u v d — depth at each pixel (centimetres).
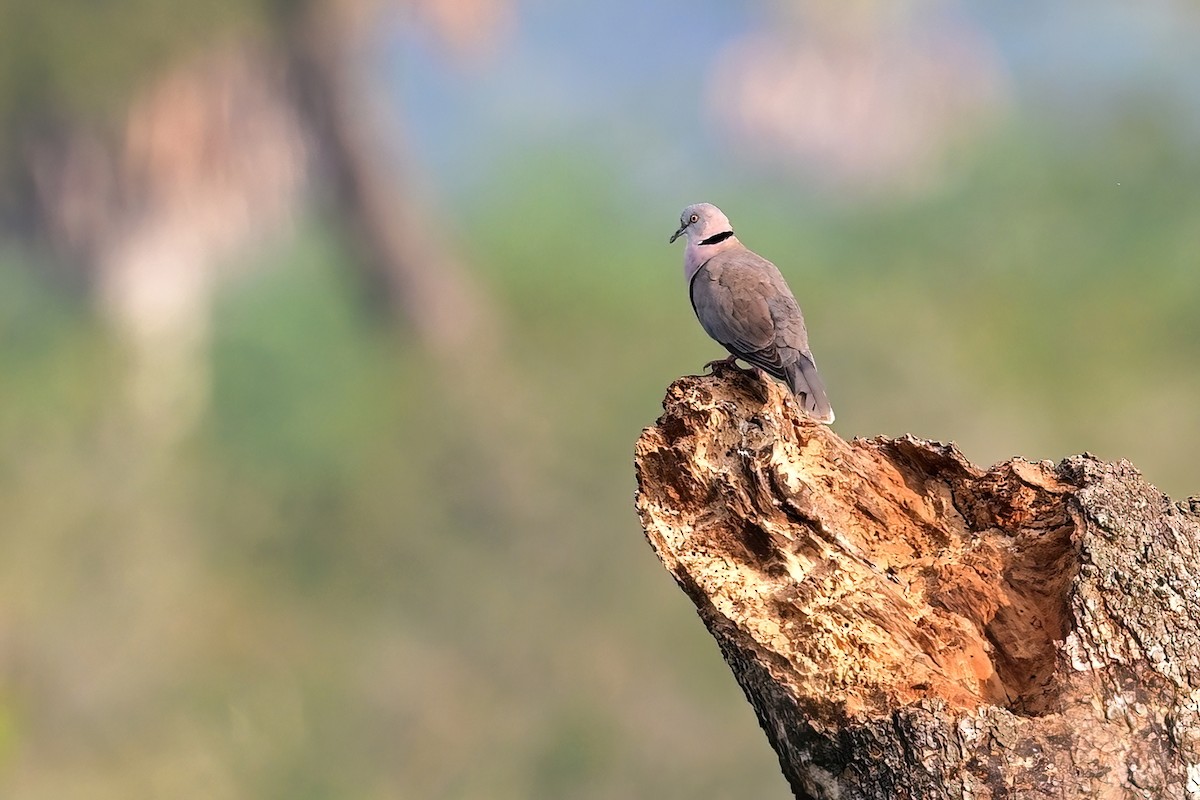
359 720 1934
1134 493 424
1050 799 374
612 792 1789
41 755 1864
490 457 2134
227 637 2031
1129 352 2352
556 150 2677
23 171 2238
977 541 439
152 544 2117
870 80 2658
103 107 2178
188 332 2355
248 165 2353
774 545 432
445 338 2420
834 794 401
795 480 442
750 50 2694
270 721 1933
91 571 2072
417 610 2038
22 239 2302
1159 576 404
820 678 405
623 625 1919
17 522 2108
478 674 1938
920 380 2178
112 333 2294
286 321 2417
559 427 2169
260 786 1880
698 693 1844
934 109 2666
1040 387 2280
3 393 2241
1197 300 2389
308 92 2386
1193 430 2244
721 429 456
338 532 2156
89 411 2256
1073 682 393
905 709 386
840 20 2634
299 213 2439
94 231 2280
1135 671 391
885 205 2602
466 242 2578
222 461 2286
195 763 1873
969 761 378
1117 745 380
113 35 2136
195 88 2258
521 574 2011
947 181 2631
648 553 1970
